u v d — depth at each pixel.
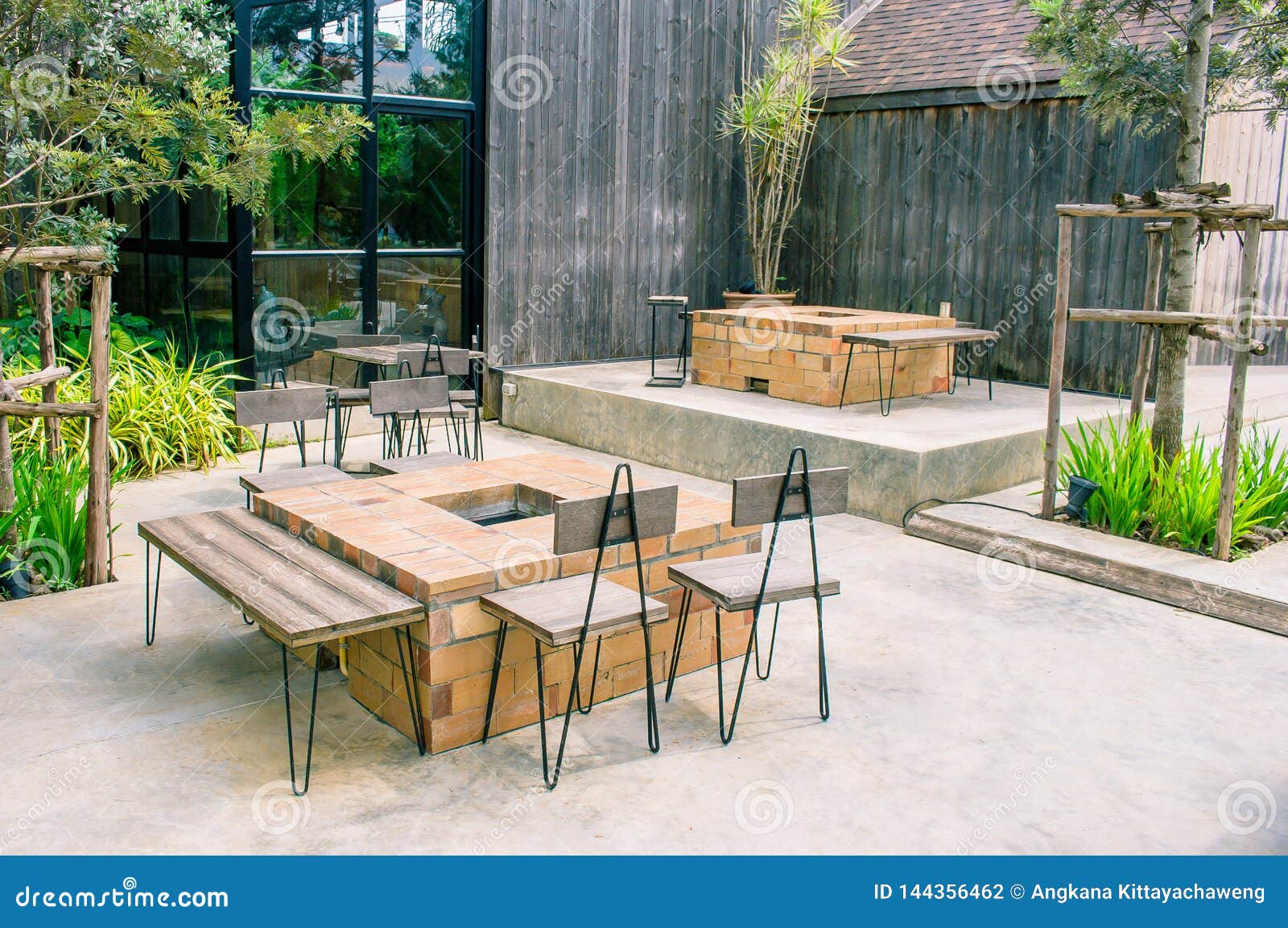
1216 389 9.00
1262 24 5.91
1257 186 9.34
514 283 9.20
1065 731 3.87
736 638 4.50
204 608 4.87
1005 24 9.45
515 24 8.78
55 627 4.60
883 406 7.84
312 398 5.26
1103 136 8.48
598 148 9.51
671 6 9.78
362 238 8.37
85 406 4.94
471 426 9.16
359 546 3.86
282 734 3.72
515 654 3.75
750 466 7.32
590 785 3.43
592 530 3.29
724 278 10.72
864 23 10.87
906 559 5.83
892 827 3.23
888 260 10.02
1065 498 6.67
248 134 5.09
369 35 8.14
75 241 5.25
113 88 4.65
